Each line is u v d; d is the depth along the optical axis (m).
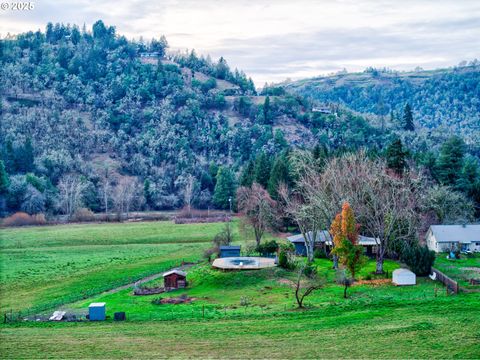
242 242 120.00
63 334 57.62
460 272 83.06
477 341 50.97
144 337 55.88
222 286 77.81
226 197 183.88
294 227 130.50
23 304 74.25
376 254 97.12
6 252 114.00
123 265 99.88
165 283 78.44
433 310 61.28
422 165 137.88
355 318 59.75
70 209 174.50
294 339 53.91
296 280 78.81
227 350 51.19
